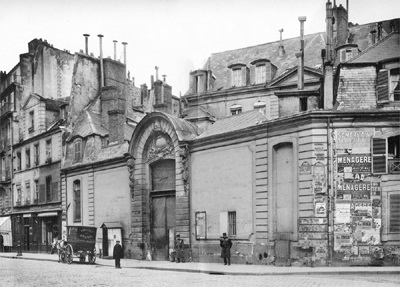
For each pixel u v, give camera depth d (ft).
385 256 73.77
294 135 79.10
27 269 85.10
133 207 109.70
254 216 83.82
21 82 167.84
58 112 156.97
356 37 115.65
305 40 130.11
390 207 74.38
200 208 94.22
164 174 105.50
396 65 77.51
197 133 101.96
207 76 135.95
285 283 55.83
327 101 83.30
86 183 127.24
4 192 171.32
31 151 154.10
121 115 126.21
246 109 125.80
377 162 75.15
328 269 69.92
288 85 118.52
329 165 75.77
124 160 114.73
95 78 145.18
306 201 76.38
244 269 73.72
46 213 142.00
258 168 83.82
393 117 75.51
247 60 136.67
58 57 162.50
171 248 102.17
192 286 55.06
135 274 73.05
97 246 120.78
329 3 106.11
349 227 74.69
